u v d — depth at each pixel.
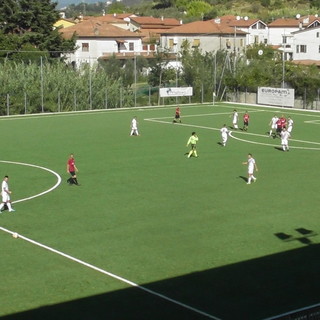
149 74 88.69
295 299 20.64
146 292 21.12
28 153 47.53
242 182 37.69
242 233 27.62
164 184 37.09
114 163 43.56
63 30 117.69
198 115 73.62
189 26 130.62
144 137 56.00
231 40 128.62
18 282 21.95
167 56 92.69
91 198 33.75
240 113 75.81
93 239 26.77
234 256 24.72
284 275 22.72
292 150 49.56
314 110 79.62
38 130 60.62
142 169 41.59
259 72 87.00
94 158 45.47
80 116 72.69
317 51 118.81
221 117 71.88
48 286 21.61
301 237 27.12
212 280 22.20
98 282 21.97
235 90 89.25
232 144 52.38
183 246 25.88
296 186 36.69
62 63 81.88
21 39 93.81
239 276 22.61
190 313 19.56
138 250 25.36
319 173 40.47
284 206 32.12
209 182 37.69
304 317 16.02
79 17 154.12
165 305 20.11
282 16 182.50
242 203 32.69
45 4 99.44
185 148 50.06
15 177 39.06
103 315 19.34
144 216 30.27
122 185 36.84
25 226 28.69
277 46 134.38
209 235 27.33
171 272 22.97
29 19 97.94
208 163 43.81
